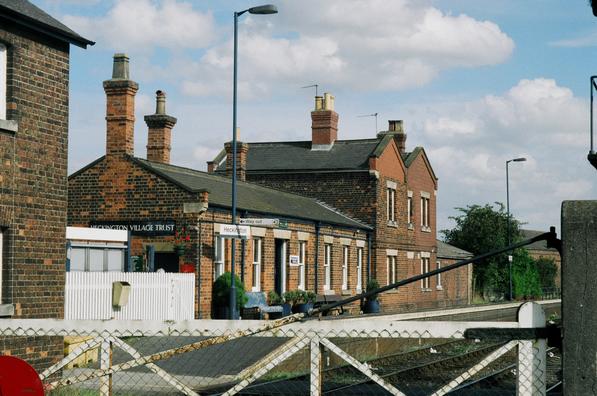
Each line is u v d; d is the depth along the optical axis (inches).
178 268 1144.8
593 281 231.9
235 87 1109.7
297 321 259.3
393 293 1830.7
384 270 1801.2
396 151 1888.5
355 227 1670.8
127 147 1192.2
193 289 1079.0
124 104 1191.6
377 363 869.8
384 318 1273.4
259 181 1877.5
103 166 1197.1
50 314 581.0
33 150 566.9
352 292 1667.1
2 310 526.0
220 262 1209.4
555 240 256.2
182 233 1146.0
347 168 1791.3
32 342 561.9
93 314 875.4
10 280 543.2
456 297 2235.5
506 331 243.1
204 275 1149.1
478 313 1678.2
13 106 548.4
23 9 562.6
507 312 1899.6
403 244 1913.1
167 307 1016.2
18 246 551.2
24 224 557.0
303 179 1843.0
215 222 1179.9
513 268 2459.4
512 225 2475.4
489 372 836.6
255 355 737.6
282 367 727.7
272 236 1348.4
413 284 1961.1
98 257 1010.7
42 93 577.0
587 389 229.5
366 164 1784.0
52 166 586.2
